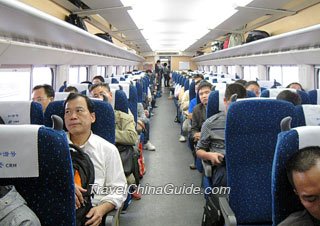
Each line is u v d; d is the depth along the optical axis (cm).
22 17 258
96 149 195
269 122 194
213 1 569
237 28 799
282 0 479
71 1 512
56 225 125
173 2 594
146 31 991
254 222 194
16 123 230
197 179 415
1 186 118
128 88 406
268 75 703
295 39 416
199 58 1656
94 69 745
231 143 195
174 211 323
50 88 328
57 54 440
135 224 295
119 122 291
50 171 120
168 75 2050
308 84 511
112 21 681
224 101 275
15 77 378
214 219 202
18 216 112
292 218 113
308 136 119
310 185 97
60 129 129
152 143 618
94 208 172
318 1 491
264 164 196
